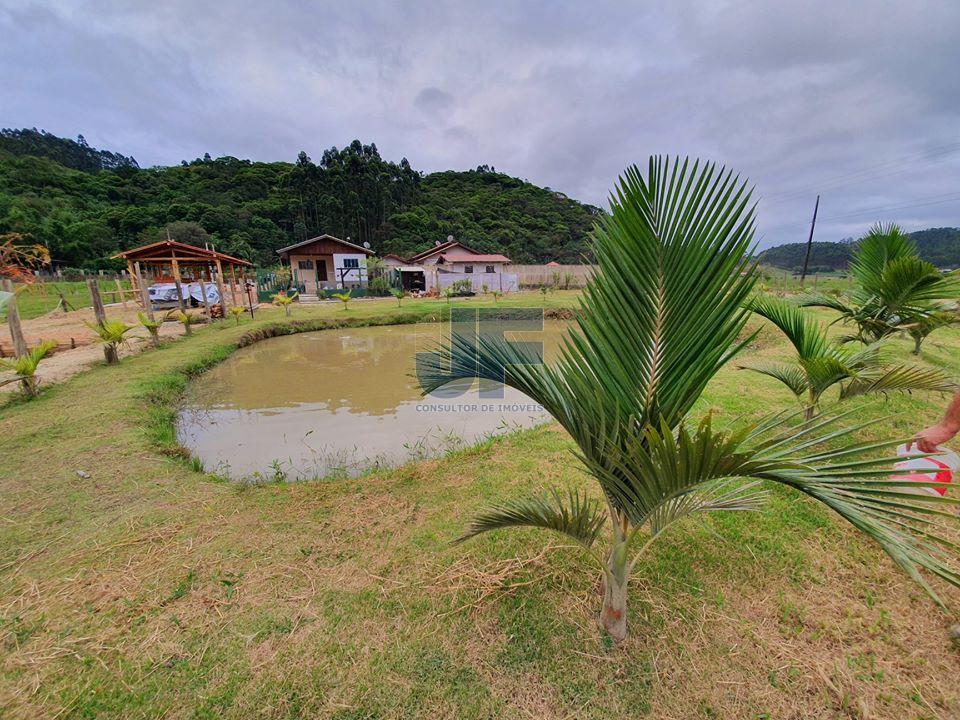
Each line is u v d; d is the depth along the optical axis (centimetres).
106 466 324
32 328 1007
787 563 195
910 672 143
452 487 285
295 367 765
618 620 155
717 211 114
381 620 172
